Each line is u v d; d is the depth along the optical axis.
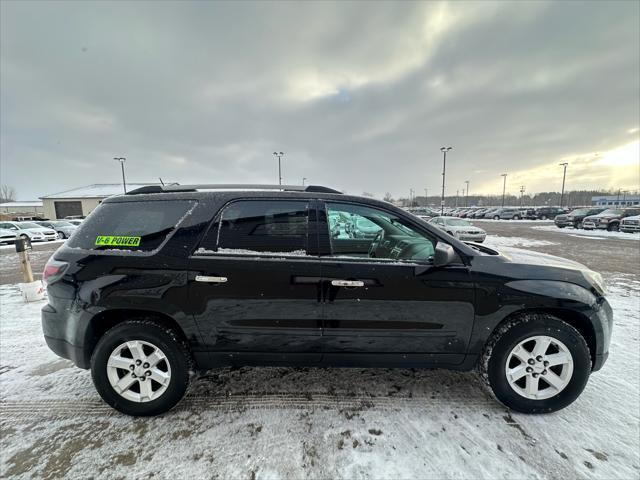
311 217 2.55
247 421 2.44
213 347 2.53
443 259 2.37
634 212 23.48
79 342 2.50
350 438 2.26
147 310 2.47
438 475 1.97
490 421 2.44
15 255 13.44
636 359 3.38
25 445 2.23
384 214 2.62
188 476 1.97
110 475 1.98
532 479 1.94
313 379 2.98
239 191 2.60
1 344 3.88
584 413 2.54
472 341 2.54
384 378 3.00
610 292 6.20
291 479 1.94
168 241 2.49
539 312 2.57
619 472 1.99
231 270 2.43
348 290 2.46
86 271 2.49
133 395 2.49
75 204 50.41
